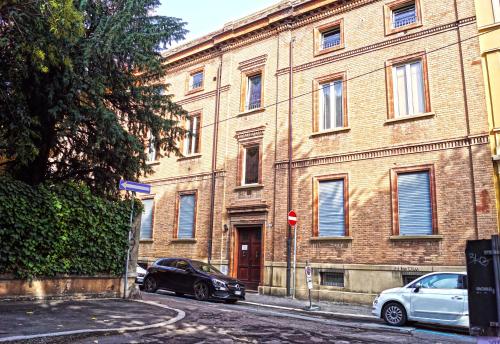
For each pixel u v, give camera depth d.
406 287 11.20
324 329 9.79
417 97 15.56
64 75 10.56
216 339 7.88
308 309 13.58
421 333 9.94
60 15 9.29
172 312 10.38
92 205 11.45
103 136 11.38
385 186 15.37
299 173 17.59
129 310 10.08
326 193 16.80
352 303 15.10
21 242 9.69
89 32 12.01
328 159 16.91
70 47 10.68
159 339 7.59
